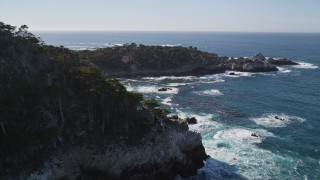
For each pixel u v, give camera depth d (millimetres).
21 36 61344
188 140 59219
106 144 52656
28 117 51219
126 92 59156
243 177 55250
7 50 54719
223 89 121438
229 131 74625
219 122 81188
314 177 55469
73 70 63156
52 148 49594
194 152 59938
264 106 97312
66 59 70438
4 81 50500
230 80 140625
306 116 87438
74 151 51000
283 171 57312
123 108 58656
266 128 77500
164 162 55094
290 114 89188
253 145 67312
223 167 58469
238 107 96000
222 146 66438
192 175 56719
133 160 52500
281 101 103312
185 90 118812
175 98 106188
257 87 125125
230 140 69438
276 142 69188
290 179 54875
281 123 81312
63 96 55781
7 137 47656
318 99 105938
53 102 54438
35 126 51031
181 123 60062
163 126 57406
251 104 99500
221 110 92438
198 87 124812
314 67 179750
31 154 47562
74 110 55625
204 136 71375
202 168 58312
